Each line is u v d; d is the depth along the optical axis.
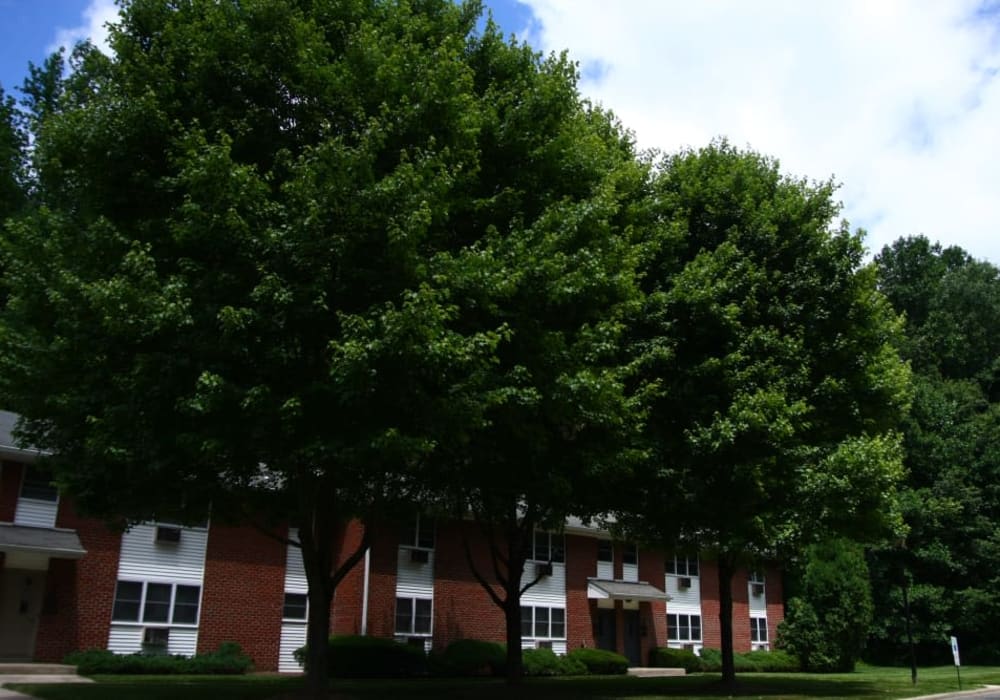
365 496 16.34
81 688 16.59
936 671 37.84
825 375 19.98
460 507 18.67
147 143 12.70
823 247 20.09
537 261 13.34
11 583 22.00
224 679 21.17
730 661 22.06
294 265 11.59
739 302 19.03
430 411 11.66
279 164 12.72
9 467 21.91
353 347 10.51
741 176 20.72
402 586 28.86
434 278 11.66
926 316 66.44
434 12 15.70
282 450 11.96
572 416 13.77
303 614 26.86
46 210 13.71
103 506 14.62
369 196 11.41
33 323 13.54
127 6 13.75
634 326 18.08
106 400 12.43
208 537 25.27
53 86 35.97
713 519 18.83
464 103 13.32
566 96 15.35
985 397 54.59
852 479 18.95
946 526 45.78
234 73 12.81
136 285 11.28
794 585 44.31
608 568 36.66
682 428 18.16
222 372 11.47
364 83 12.96
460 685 21.08
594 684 22.62
